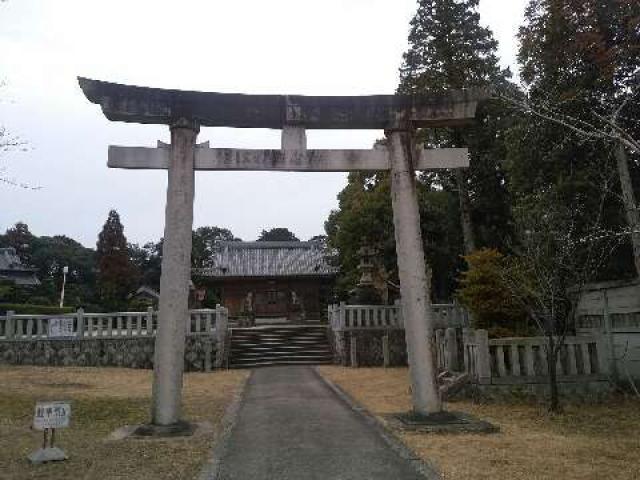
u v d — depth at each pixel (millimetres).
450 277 27062
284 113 9719
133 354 18922
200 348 18953
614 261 13992
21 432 8359
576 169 13867
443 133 23469
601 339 11758
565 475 6145
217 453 7176
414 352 9203
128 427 8805
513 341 11586
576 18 12797
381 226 25469
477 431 8469
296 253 42719
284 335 23781
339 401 11719
